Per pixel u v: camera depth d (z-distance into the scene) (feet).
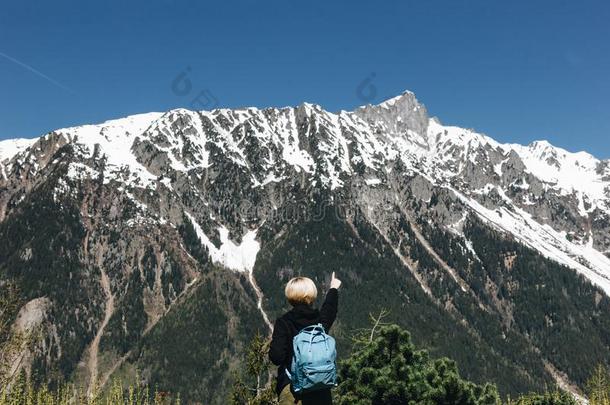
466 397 111.45
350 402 110.42
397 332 113.91
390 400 111.04
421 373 111.65
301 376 33.68
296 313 35.45
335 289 37.27
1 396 117.39
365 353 114.83
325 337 34.60
